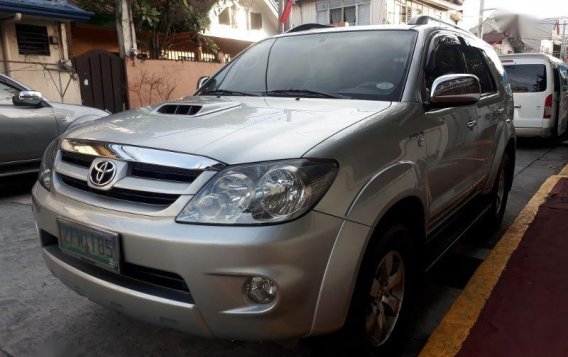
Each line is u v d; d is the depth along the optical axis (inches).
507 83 184.1
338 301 76.7
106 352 101.7
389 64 115.7
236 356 100.1
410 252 100.3
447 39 135.6
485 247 166.1
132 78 453.4
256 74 132.3
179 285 76.5
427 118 106.6
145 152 80.7
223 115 97.0
